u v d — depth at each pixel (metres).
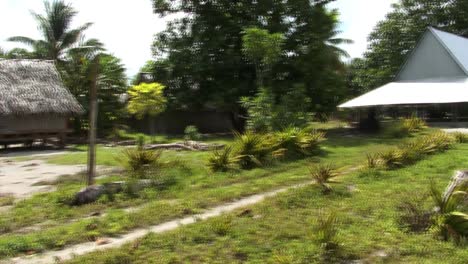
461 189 7.00
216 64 28.73
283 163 13.82
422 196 8.45
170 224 7.49
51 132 24.33
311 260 5.54
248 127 21.97
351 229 6.70
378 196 8.80
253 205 8.47
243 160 13.23
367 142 20.12
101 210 8.59
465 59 34.28
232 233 6.64
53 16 36.09
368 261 5.50
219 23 29.47
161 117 35.09
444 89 30.98
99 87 31.91
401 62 42.81
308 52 27.97
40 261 5.89
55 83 25.02
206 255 5.81
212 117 36.81
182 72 29.92
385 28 44.62
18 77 24.17
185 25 30.50
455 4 42.34
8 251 6.18
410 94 30.70
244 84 28.02
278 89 26.12
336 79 28.83
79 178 12.12
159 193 9.82
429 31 35.16
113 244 6.51
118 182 10.00
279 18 28.41
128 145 24.09
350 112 35.59
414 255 5.64
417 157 13.51
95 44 36.59
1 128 23.05
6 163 17.06
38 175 13.41
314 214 7.69
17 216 8.17
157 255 5.86
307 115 21.97
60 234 6.91
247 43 24.11
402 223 6.85
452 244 5.92
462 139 18.83
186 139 24.50
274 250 5.90
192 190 10.19
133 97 27.31
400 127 23.81
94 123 9.94
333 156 15.47
